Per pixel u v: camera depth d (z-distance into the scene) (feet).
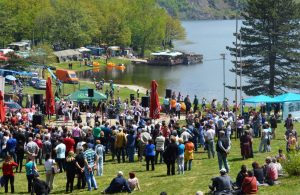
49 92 162.91
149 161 119.55
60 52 480.23
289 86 272.92
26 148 108.06
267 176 90.48
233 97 326.44
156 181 101.19
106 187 98.68
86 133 120.78
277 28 271.28
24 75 327.06
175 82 393.91
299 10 271.28
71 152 98.37
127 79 406.00
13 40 517.14
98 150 108.99
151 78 415.23
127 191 93.76
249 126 146.61
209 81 399.44
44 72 362.53
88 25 533.55
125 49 577.02
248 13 286.66
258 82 275.59
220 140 102.99
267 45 273.95
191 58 524.93
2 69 326.44
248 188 83.20
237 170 106.73
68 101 213.66
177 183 97.50
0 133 120.67
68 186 97.86
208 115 151.12
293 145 117.80
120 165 120.26
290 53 269.64
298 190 84.12
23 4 528.63
